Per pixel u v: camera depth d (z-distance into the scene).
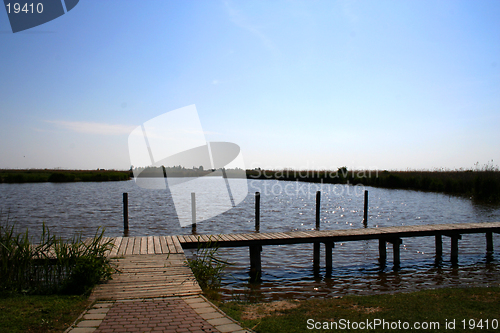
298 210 25.05
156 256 8.63
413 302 6.23
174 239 10.86
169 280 6.72
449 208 25.36
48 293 6.21
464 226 13.49
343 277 10.30
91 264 6.44
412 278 10.16
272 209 25.39
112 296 5.80
